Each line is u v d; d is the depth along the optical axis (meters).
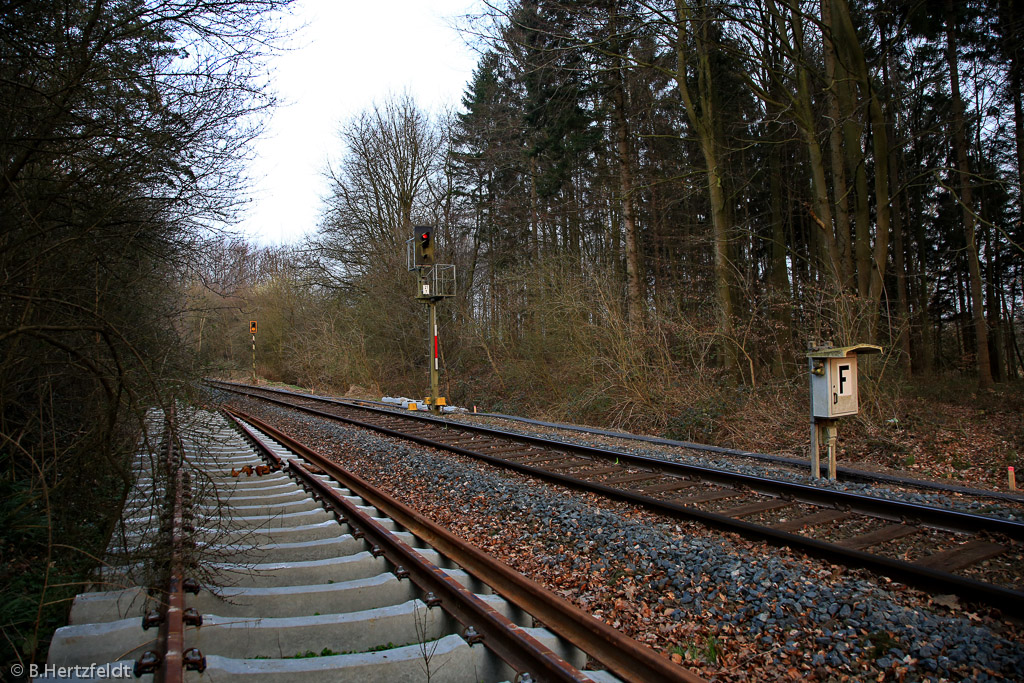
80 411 6.42
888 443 11.09
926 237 27.53
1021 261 24.14
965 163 17.83
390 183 30.45
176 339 6.44
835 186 15.23
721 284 15.61
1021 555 4.98
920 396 17.33
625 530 5.64
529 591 4.16
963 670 3.35
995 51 18.95
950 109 20.69
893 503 5.99
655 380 14.91
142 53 6.00
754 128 23.91
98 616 3.91
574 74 17.58
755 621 4.05
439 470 8.66
